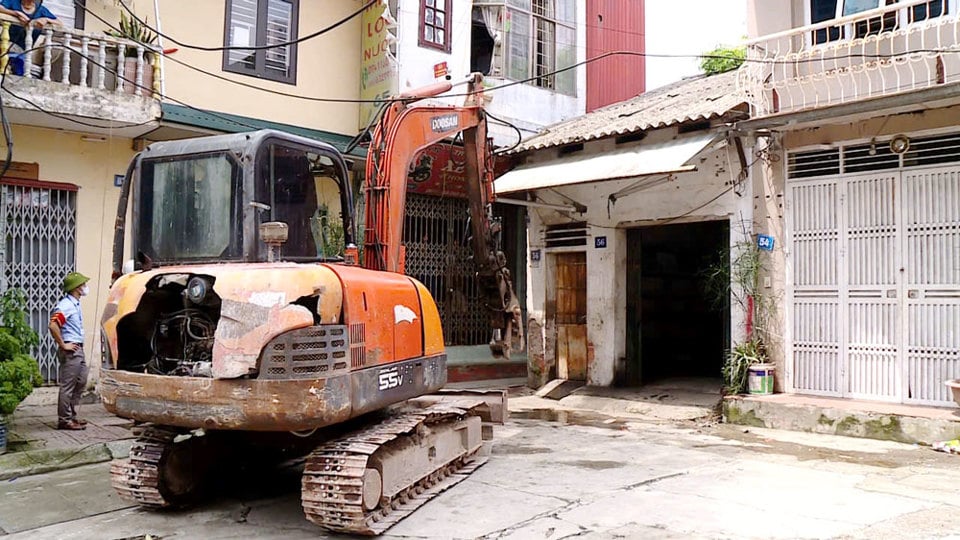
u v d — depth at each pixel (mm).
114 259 6359
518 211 15016
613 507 6102
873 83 9367
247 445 6875
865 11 8984
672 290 14914
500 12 14188
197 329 5797
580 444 8875
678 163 9711
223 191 5812
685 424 10273
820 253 10148
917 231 9375
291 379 5176
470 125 8523
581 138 11570
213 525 5879
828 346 10078
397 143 7410
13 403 7457
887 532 5340
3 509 6273
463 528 5645
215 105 11414
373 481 5574
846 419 9156
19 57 9023
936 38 9047
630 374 12727
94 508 6324
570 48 15539
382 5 12383
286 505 6434
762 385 10312
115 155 10812
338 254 7621
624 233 12727
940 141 9250
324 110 12570
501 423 8477
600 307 12688
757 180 10578
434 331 7086
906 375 9430
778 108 10008
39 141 10102
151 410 5559
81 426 8789
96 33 9484
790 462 7777
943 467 7465
